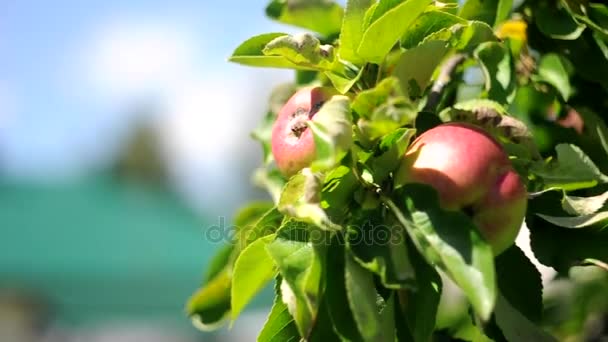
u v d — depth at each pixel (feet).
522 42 2.91
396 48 2.58
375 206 2.32
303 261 2.29
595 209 2.47
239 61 2.61
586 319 3.61
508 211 2.30
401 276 2.21
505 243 2.33
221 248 3.30
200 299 3.19
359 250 2.26
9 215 9.48
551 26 2.79
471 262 2.17
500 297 2.47
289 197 2.28
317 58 2.50
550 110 2.93
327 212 2.31
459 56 2.79
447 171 2.29
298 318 2.24
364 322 2.20
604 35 2.76
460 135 2.33
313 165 2.22
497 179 2.30
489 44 2.63
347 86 2.44
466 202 2.29
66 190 10.37
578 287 3.65
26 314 10.11
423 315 2.29
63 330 12.03
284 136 2.45
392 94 2.29
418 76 2.54
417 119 2.48
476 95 2.93
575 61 2.80
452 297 3.58
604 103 2.87
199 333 15.44
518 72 2.92
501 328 2.44
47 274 8.77
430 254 2.20
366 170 2.35
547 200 2.49
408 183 2.28
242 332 15.28
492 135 2.41
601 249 2.45
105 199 10.51
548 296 3.67
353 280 2.23
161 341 15.76
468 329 2.96
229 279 3.15
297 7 3.09
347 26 2.49
